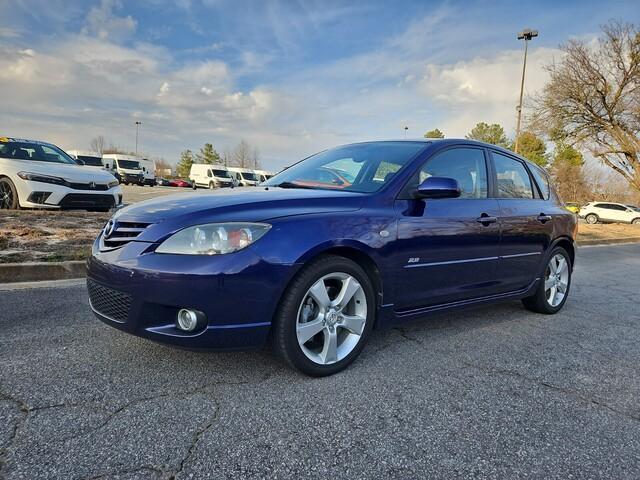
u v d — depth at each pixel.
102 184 8.96
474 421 2.44
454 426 2.38
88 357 2.94
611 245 15.13
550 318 4.71
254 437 2.16
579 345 3.84
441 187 3.18
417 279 3.31
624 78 27.77
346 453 2.09
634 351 3.77
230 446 2.08
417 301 3.36
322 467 1.98
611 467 2.10
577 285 6.93
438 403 2.62
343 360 2.94
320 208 2.88
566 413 2.60
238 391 2.60
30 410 2.28
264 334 2.59
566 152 48.31
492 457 2.13
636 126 28.31
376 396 2.66
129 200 17.16
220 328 2.47
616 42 27.22
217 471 1.90
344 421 2.36
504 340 3.85
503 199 4.14
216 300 2.44
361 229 2.94
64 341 3.19
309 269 2.72
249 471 1.92
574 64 28.31
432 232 3.35
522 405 2.67
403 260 3.18
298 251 2.62
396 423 2.37
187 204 2.80
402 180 3.33
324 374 2.86
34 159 9.13
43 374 2.68
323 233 2.75
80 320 3.64
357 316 3.00
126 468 1.88
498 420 2.47
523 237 4.23
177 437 2.12
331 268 2.81
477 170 3.99
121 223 2.78
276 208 2.77
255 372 2.85
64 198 8.43
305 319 2.79
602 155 30.67
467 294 3.76
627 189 41.59
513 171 4.45
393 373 3.00
